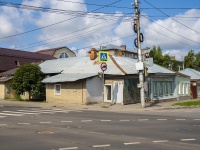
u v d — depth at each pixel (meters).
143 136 10.36
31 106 25.55
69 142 9.24
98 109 23.03
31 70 31.33
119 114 18.61
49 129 11.96
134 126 12.88
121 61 31.69
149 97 31.03
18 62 51.59
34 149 8.27
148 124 13.58
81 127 12.54
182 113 19.75
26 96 34.12
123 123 13.91
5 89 35.78
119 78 27.17
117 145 8.80
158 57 66.81
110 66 29.59
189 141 9.48
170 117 16.78
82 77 26.72
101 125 13.18
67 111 20.81
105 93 28.36
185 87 39.38
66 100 28.17
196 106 26.83
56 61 36.84
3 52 50.59
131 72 28.20
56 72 31.58
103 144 8.94
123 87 26.81
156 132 11.25
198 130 11.80
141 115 17.95
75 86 27.48
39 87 31.55
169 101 33.88
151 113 19.70
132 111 21.66
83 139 9.77
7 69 48.91
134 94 28.30
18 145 8.80
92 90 27.25
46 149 8.25
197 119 15.77
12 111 20.42
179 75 37.34
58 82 28.58
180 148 8.41
